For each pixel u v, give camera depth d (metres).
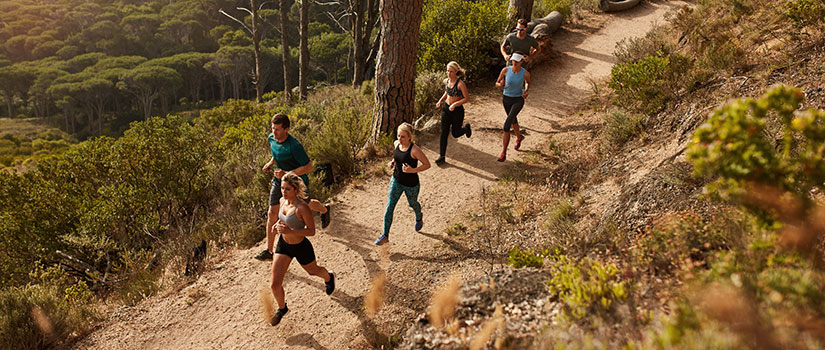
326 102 15.73
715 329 2.26
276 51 87.38
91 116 90.69
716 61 7.22
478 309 3.61
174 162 8.68
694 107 6.43
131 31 113.56
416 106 10.46
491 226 6.14
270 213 5.60
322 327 4.87
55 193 8.65
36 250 7.89
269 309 4.77
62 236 7.79
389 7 8.48
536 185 7.07
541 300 3.50
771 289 2.48
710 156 2.62
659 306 2.99
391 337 4.49
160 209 8.41
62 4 132.00
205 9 115.38
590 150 7.61
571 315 3.14
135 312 5.54
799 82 5.68
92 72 94.25
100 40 112.12
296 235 4.60
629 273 3.44
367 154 8.89
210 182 9.15
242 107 22.73
